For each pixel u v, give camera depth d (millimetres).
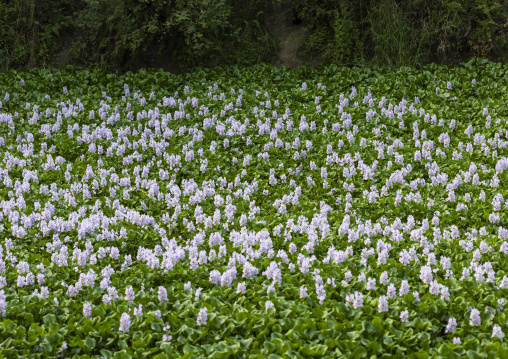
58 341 6398
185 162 11703
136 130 13258
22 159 11664
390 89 15125
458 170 11305
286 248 8805
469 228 9359
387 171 11250
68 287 7508
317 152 12188
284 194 10594
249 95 14898
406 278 7855
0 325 6590
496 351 6121
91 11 16078
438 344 6543
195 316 6867
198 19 16016
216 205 9883
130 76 15992
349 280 7633
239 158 12148
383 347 6461
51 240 9000
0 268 7699
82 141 12445
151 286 7766
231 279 7445
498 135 12469
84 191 10312
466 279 7582
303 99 14906
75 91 15133
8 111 14273
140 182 10898
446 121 13492
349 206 9734
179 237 9195
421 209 9844
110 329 6504
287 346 6188
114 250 8188
